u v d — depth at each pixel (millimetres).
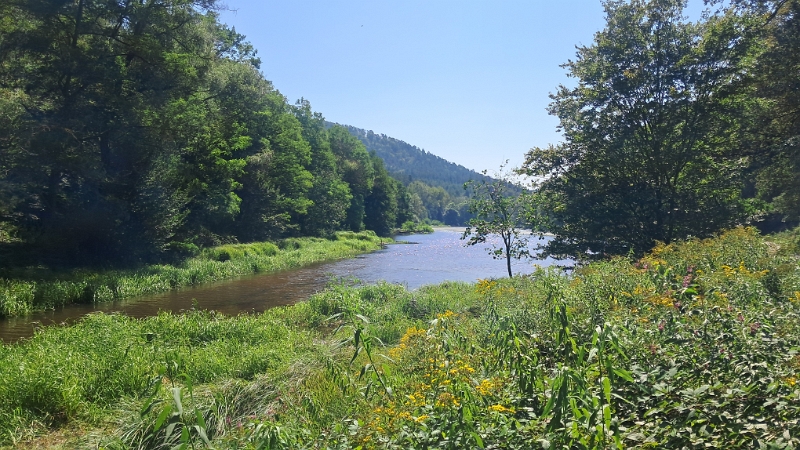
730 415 3344
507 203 17922
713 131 16703
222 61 33562
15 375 6727
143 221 23969
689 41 17266
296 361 7785
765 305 5906
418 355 5785
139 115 21891
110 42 21906
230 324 10641
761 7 17266
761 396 3457
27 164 18953
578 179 18594
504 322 5918
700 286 6469
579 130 19078
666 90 16875
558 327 5168
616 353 4234
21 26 19344
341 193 59688
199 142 28562
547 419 3547
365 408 4918
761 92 16297
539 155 19391
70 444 5781
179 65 23156
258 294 18234
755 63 16312
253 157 38875
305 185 48844
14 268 17812
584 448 2980
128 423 5922
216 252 28156
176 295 17984
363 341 4773
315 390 6172
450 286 16625
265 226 41438
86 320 11016
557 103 19500
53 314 14344
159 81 22625
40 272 18047
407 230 94938
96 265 21469
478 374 4688
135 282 18578
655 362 4184
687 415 3441
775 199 21734
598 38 18406
